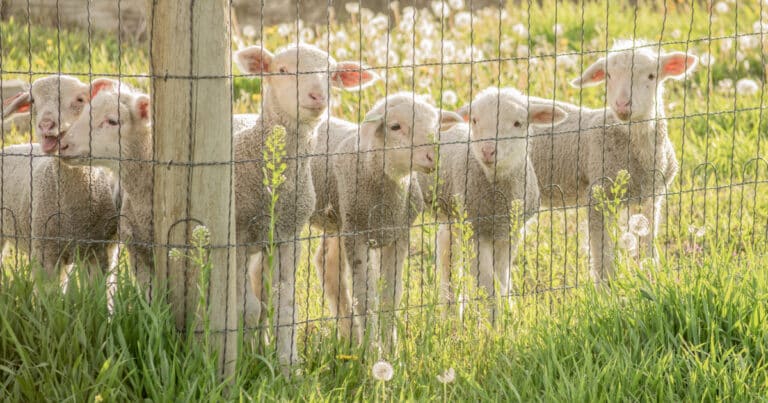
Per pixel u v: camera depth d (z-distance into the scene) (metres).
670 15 15.46
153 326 4.75
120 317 4.85
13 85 10.85
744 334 5.26
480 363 5.30
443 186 7.10
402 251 6.67
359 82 6.17
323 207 6.83
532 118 6.84
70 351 4.71
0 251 5.64
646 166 7.67
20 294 5.00
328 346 5.51
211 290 4.97
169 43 4.74
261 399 4.73
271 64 5.95
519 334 5.50
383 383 4.73
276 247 5.83
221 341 5.02
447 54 11.90
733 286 5.54
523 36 13.96
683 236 8.03
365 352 5.49
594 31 14.80
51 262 6.18
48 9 15.27
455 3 13.40
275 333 5.61
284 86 5.83
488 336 5.47
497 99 6.62
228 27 4.82
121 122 5.59
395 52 13.05
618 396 4.73
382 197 6.38
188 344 4.84
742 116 10.93
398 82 11.62
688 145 10.06
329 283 6.95
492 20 15.42
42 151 6.02
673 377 4.90
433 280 5.79
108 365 4.61
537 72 12.05
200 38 4.72
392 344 5.49
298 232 6.07
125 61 12.40
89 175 6.07
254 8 17.03
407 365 5.29
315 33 14.83
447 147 7.14
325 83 5.84
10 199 6.48
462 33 13.89
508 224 6.89
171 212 4.91
